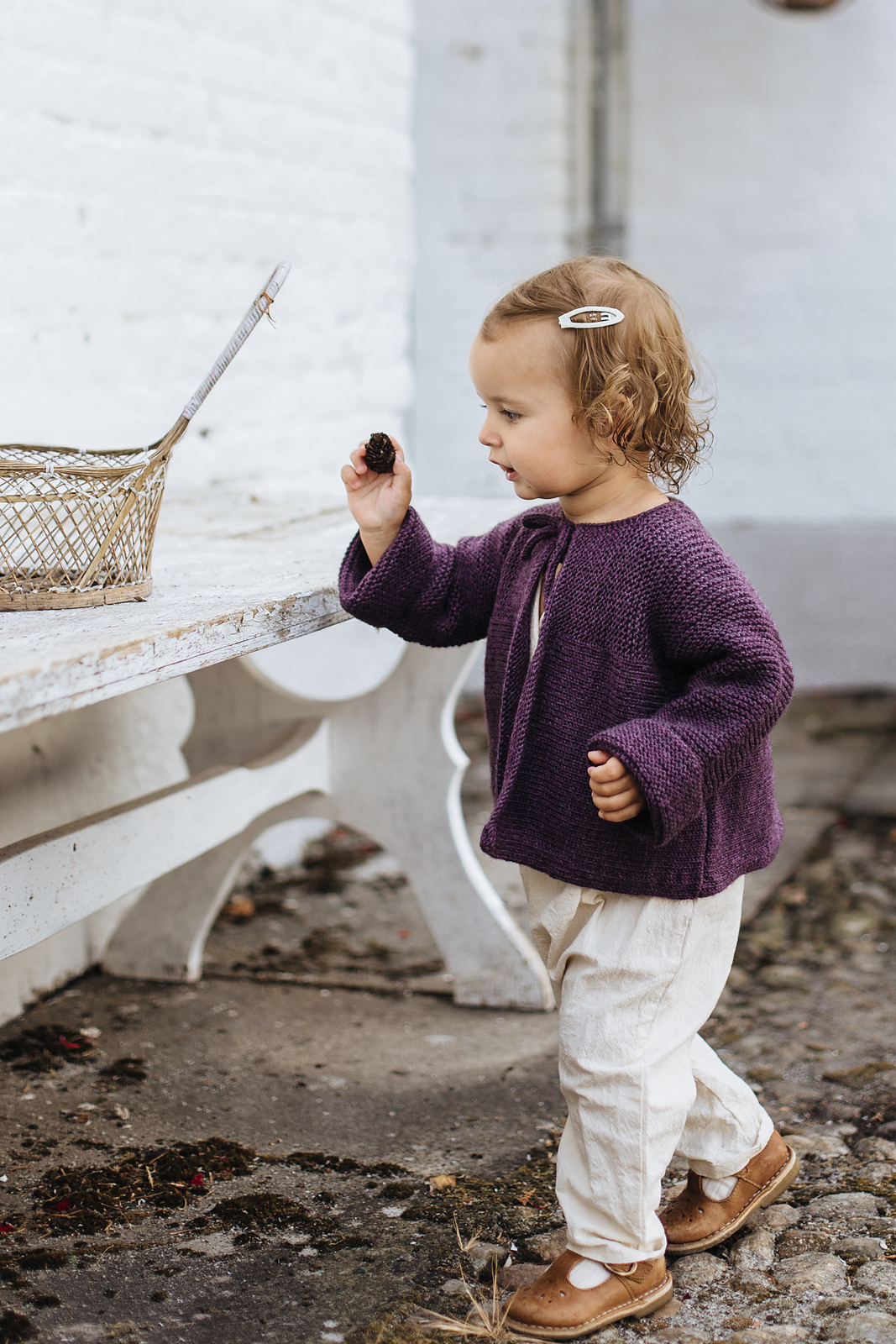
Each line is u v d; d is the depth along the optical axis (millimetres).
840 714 4562
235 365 2871
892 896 2938
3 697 1107
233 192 2836
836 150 5602
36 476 1446
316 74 3080
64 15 2371
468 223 5180
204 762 2594
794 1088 2090
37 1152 1893
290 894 3021
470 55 5051
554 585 1473
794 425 5809
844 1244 1657
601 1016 1460
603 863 1438
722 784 1364
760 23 5551
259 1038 2283
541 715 1472
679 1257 1648
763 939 2709
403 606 1597
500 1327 1495
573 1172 1504
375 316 3398
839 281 5691
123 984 2512
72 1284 1590
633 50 5652
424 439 5371
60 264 2402
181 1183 1818
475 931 2410
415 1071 2166
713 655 1376
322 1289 1584
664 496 1519
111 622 1369
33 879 1694
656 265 5781
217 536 2031
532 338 1435
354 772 2439
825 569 5766
